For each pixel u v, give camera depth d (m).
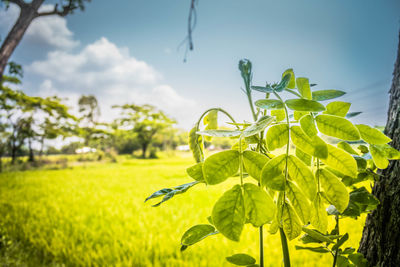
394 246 0.95
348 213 0.83
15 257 3.90
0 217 6.06
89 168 27.34
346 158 0.57
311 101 0.57
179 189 0.72
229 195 0.52
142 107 48.28
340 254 0.93
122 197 8.55
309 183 0.55
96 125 42.56
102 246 4.10
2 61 4.05
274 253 2.49
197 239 0.74
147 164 28.84
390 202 0.98
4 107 24.97
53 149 41.97
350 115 0.84
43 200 8.50
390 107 1.09
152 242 3.80
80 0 4.83
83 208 6.95
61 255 3.79
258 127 0.52
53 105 27.75
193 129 0.94
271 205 0.50
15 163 27.77
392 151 0.77
